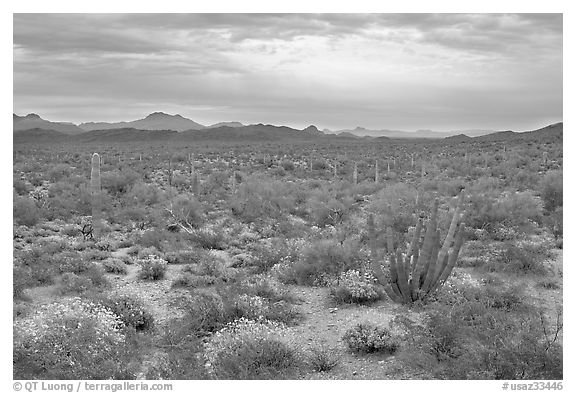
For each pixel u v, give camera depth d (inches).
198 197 1234.6
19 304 490.9
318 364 376.2
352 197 1230.3
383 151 3351.4
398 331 416.2
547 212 947.3
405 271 501.0
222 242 781.3
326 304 516.1
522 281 556.7
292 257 651.5
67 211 1005.8
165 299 536.4
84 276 586.6
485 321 378.3
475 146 3420.3
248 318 448.8
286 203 1099.3
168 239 783.7
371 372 366.9
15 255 648.4
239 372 354.6
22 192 1305.4
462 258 645.3
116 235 852.0
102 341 381.4
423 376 355.9
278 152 3240.7
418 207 994.7
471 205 862.5
